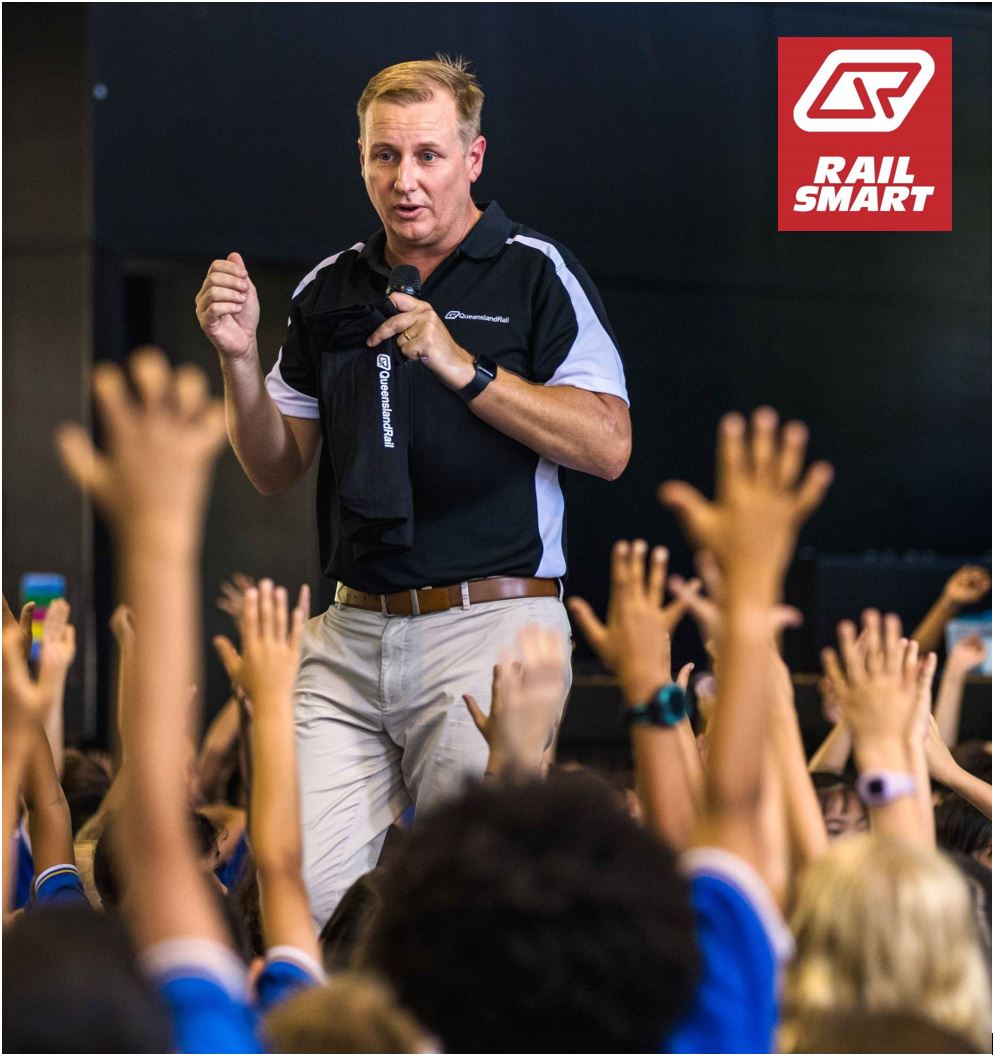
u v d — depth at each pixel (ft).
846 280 48.65
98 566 41.29
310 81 42.32
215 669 43.68
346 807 16.35
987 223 49.73
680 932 7.52
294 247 42.06
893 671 11.20
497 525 16.33
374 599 16.46
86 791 23.58
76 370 40.70
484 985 7.34
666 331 47.01
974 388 50.67
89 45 40.40
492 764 11.99
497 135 44.14
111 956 6.89
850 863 8.75
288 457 17.13
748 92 47.21
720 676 8.31
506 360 16.66
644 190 46.03
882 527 49.78
